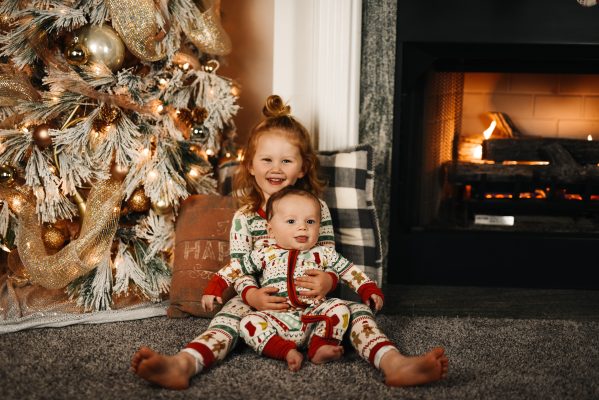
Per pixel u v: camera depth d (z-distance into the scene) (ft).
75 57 5.40
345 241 5.93
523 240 7.04
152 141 5.87
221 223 5.79
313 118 6.82
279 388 4.10
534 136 7.31
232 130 7.00
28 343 4.89
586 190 7.20
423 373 4.00
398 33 6.77
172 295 5.63
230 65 7.52
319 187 5.79
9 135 5.37
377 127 6.86
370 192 6.00
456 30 6.72
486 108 7.30
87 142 5.51
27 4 5.57
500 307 6.28
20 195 5.58
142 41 5.53
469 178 7.25
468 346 4.99
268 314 4.66
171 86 5.87
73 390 4.01
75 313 5.53
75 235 6.08
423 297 6.61
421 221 7.31
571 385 4.22
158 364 3.93
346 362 4.59
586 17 6.63
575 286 7.04
